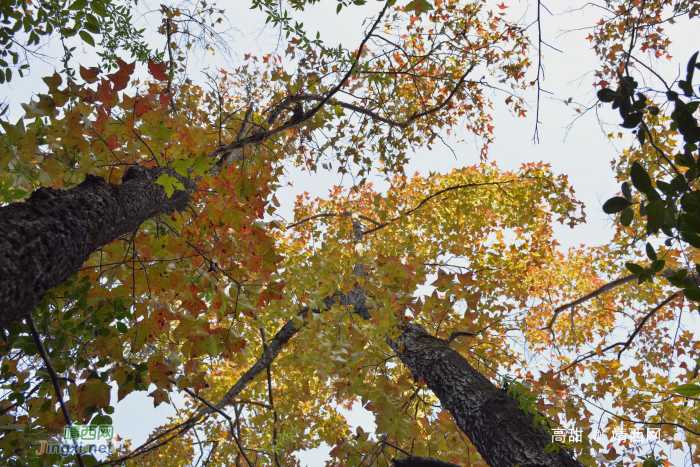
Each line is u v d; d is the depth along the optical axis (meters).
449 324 3.39
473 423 2.09
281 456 3.62
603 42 3.46
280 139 3.79
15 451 1.42
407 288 2.92
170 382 1.78
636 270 1.07
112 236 1.53
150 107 1.97
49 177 1.85
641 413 3.83
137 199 1.71
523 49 3.45
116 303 1.69
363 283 2.86
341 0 2.24
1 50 2.10
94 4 1.92
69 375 1.95
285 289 2.99
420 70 3.89
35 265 0.98
